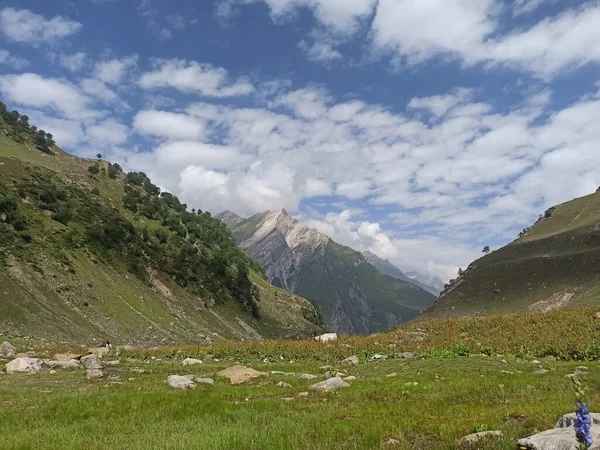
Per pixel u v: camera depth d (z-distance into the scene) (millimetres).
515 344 33844
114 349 43906
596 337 32469
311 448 9906
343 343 42500
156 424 13039
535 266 164750
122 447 10422
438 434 10852
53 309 83500
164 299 126938
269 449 9984
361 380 22484
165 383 22188
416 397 16531
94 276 107188
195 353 39719
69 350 40719
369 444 10125
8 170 130750
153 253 146500
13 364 25812
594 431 8578
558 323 38562
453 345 35156
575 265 152000
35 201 123750
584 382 17594
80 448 10484
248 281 181250
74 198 142125
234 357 38812
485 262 192625
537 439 8594
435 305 179375
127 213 164750
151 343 94812
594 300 120812
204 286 155125
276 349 40406
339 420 12906
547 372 21953
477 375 22359
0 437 11594
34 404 16234
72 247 113188
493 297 160625
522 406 13398
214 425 12703
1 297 75812
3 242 93812
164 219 179875
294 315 199875
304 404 15828
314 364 32750
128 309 104125
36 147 191375
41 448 10562
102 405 15953
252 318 163875
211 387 21219
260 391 19516
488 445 9180
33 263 93125
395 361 29156
